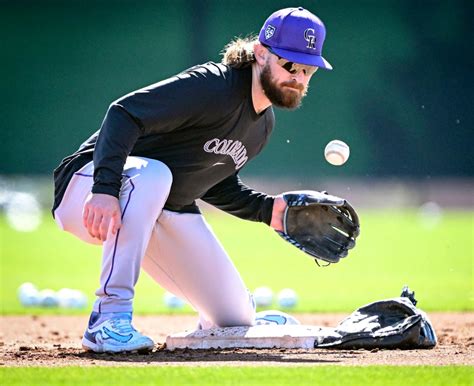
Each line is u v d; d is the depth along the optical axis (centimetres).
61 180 1930
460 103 14212
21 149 14400
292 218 2005
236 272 2048
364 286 4469
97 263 5756
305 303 3588
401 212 11544
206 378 1439
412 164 13938
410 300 2000
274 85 1775
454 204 12756
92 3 14950
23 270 5275
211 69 1770
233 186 2048
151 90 1719
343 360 1688
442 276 4994
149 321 3000
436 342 1942
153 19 14875
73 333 2619
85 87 14712
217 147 1844
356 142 14000
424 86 14312
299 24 1770
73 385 1384
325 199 1942
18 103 14500
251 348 1902
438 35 14475
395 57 14438
